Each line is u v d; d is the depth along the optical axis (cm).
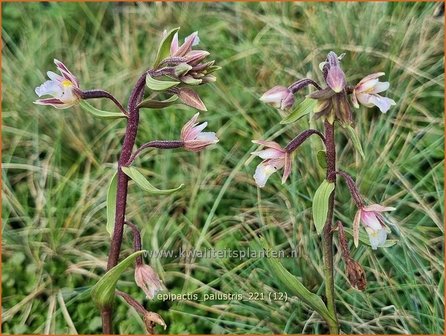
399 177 39
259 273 40
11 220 42
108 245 42
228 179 40
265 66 47
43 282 40
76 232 41
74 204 43
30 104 46
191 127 30
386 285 37
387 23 46
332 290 31
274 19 48
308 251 39
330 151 30
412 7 47
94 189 43
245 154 44
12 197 42
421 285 36
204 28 50
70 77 29
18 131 45
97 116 29
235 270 39
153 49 49
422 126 44
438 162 42
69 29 51
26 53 49
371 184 40
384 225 30
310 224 40
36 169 43
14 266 40
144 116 45
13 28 51
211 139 30
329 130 30
